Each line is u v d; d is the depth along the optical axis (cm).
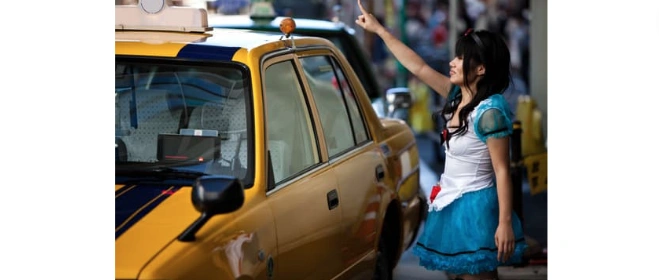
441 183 526
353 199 527
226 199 365
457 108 521
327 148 520
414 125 1658
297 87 509
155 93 469
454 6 1234
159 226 386
